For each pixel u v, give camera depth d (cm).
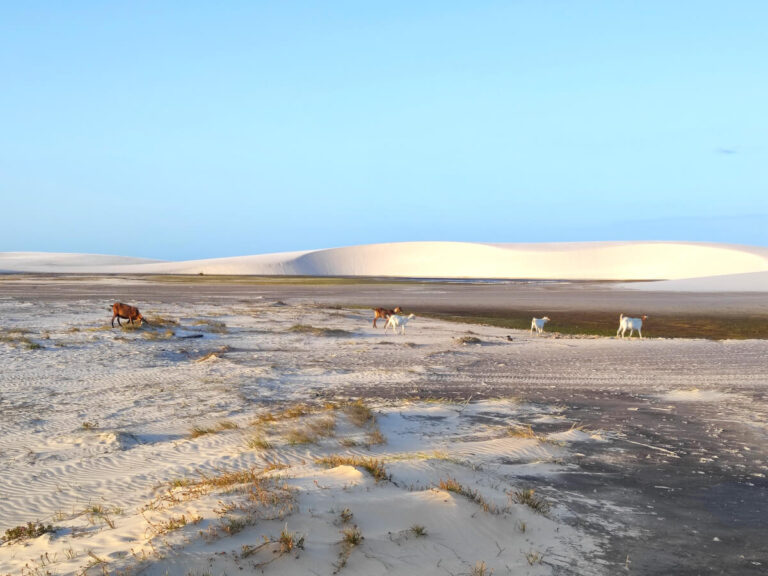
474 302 5388
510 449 930
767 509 697
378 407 1280
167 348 2217
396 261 19112
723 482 799
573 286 8681
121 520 606
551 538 587
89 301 4872
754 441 1022
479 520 589
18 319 3288
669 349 2305
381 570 479
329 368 1842
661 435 1063
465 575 493
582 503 700
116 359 1947
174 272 17462
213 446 973
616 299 5747
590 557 554
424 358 2052
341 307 4572
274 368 1805
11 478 829
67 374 1684
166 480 799
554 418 1198
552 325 3509
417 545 524
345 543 505
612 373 1773
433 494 623
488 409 1279
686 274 14875
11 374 1669
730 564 551
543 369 1842
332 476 686
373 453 920
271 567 461
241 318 3525
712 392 1485
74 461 905
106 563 452
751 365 1928
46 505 726
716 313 4272
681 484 788
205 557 462
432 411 1241
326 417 1105
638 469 854
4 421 1159
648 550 575
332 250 19688
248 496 598
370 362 1970
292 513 550
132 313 2791
